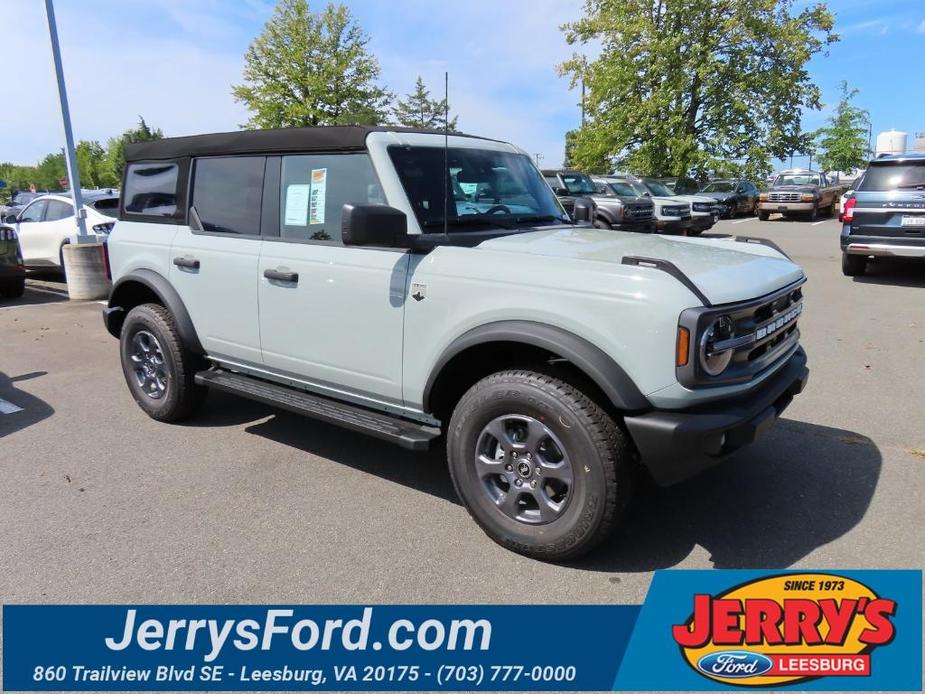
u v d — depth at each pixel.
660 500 3.64
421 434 3.39
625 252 3.23
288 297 3.87
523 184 4.21
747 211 27.75
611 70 29.84
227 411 5.14
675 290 2.70
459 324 3.15
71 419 4.99
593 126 32.09
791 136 30.14
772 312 3.17
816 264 12.62
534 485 3.04
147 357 4.91
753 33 28.22
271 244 3.97
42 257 12.12
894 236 9.91
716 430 2.73
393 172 3.43
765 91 28.83
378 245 3.15
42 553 3.20
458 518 3.50
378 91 31.30
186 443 4.51
